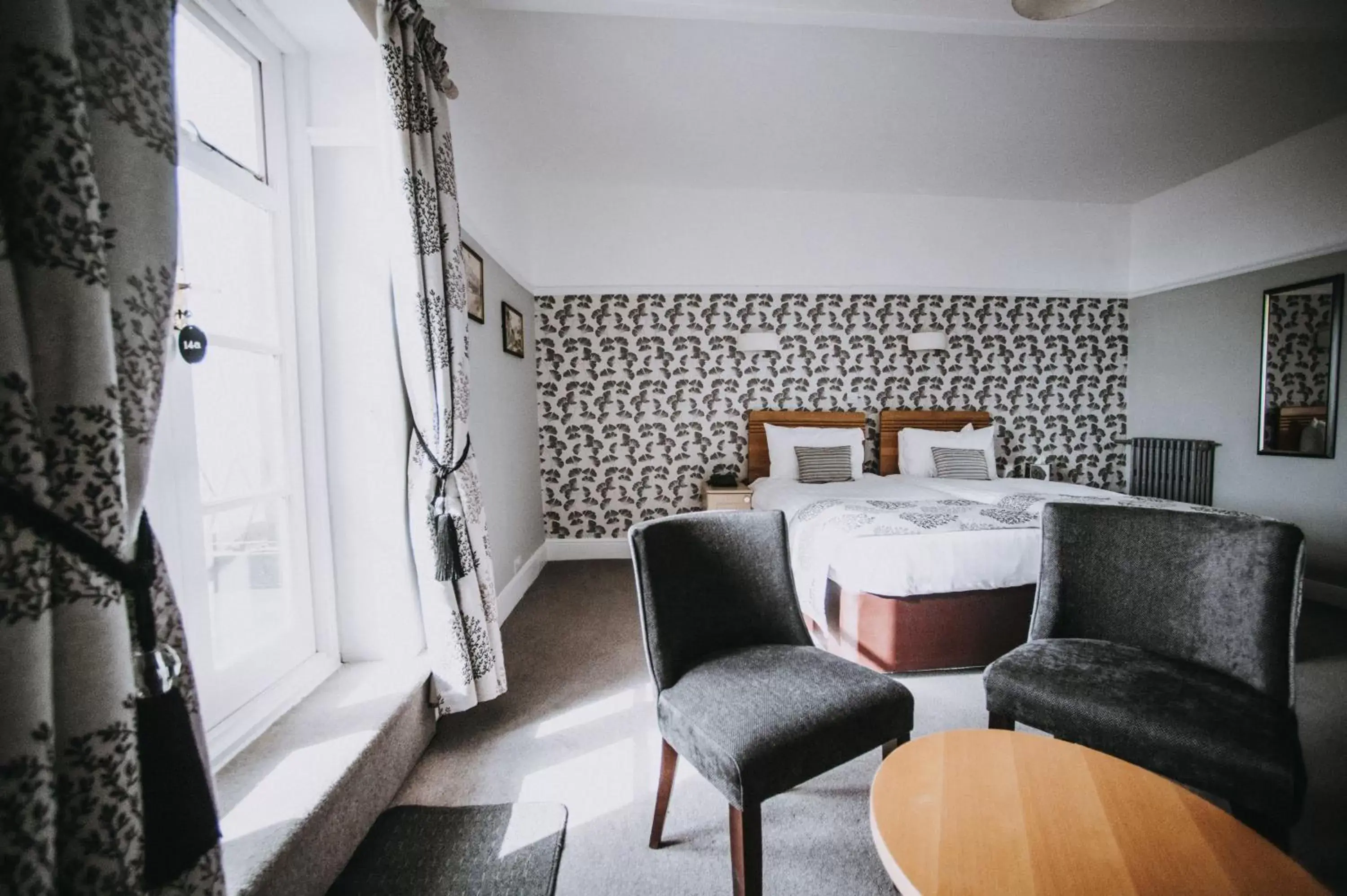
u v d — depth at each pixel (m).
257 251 1.61
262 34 1.59
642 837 1.41
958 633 2.27
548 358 4.30
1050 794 0.96
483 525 1.98
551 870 1.29
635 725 1.95
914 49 2.57
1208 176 4.01
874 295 4.50
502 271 3.29
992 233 4.54
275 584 1.66
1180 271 4.24
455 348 1.85
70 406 0.62
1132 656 1.47
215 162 1.39
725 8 2.09
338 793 1.24
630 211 4.28
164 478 1.22
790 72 2.75
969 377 4.61
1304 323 3.44
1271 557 1.35
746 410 4.47
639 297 4.34
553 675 2.34
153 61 0.76
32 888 0.58
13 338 0.58
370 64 1.73
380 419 1.77
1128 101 3.02
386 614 1.81
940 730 1.89
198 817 0.76
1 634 0.57
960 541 2.26
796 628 1.61
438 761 1.72
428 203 1.72
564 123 3.25
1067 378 4.66
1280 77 2.81
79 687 0.63
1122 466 4.69
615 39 2.48
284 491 1.65
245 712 1.43
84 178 0.64
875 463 4.58
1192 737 1.17
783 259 4.41
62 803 0.63
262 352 1.59
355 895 1.21
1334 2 2.19
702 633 1.53
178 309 1.24
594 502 4.41
